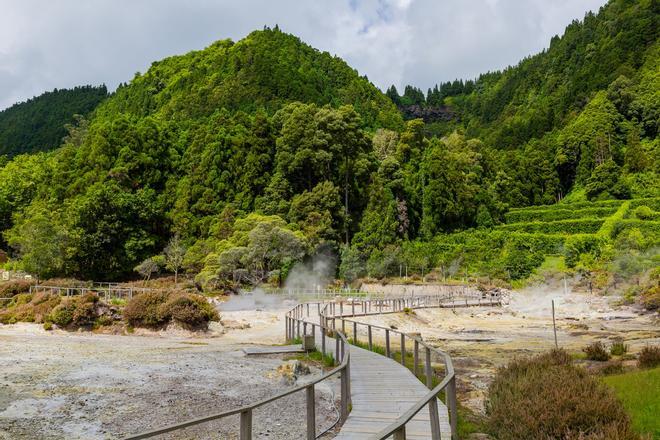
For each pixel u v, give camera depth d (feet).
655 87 477.36
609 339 113.50
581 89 559.79
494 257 287.07
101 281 230.89
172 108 460.55
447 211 332.19
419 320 154.40
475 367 74.28
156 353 76.28
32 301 122.11
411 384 45.60
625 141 448.24
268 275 211.82
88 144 318.04
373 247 281.13
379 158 390.21
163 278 225.15
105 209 238.48
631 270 216.33
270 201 287.69
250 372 61.31
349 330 118.83
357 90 564.71
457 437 31.14
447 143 462.60
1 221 303.48
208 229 270.26
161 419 41.60
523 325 155.02
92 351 76.59
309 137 320.09
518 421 31.19
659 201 326.44
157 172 311.47
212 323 112.06
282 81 467.11
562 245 280.10
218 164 302.25
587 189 389.80
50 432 37.88
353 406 37.83
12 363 63.82
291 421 40.68
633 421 31.58
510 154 450.30
